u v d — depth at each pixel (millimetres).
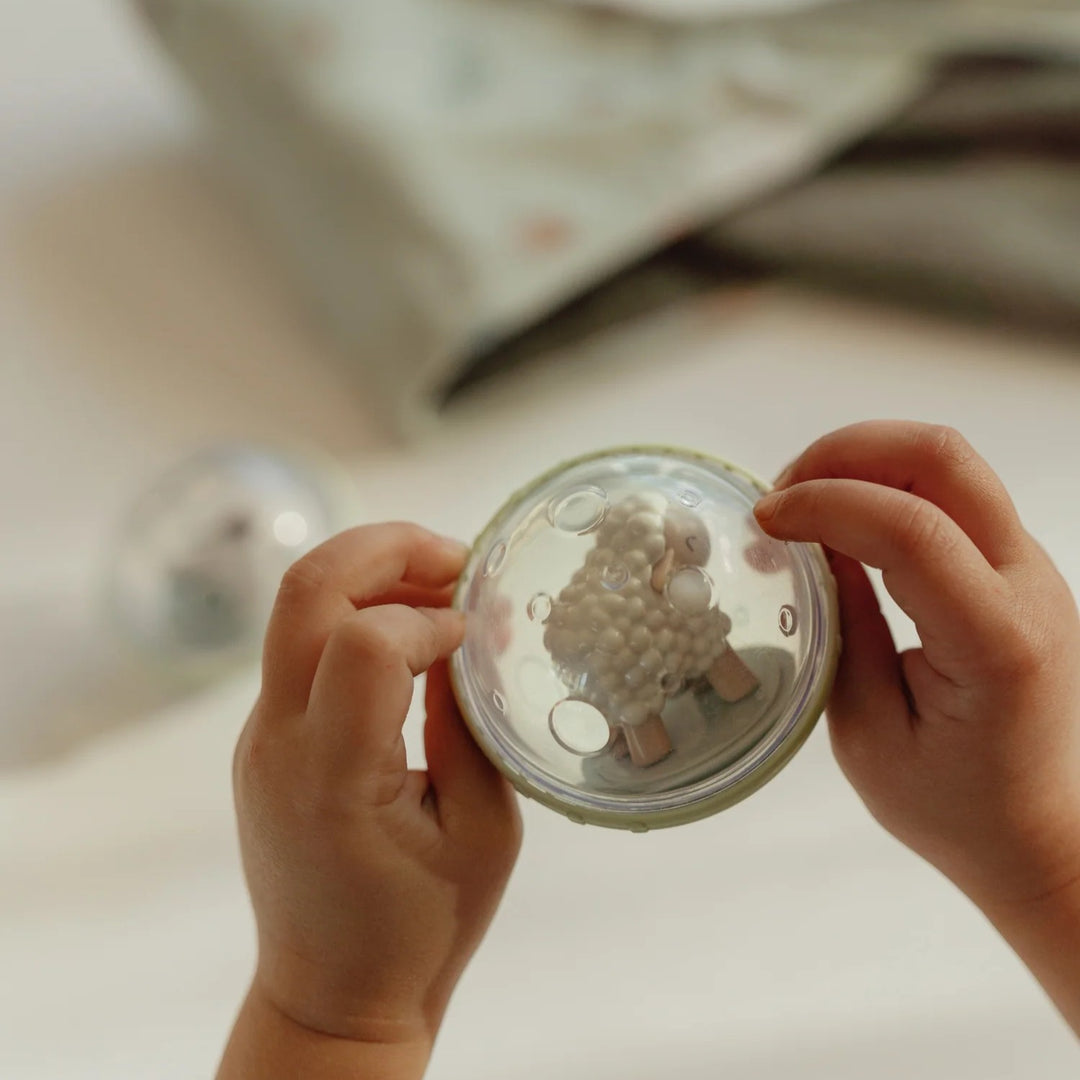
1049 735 361
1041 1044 450
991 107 551
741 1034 458
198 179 610
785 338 549
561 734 366
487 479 529
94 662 514
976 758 365
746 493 379
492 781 385
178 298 577
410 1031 379
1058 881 372
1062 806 369
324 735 355
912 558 344
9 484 538
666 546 365
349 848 363
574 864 479
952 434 368
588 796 366
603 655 360
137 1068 463
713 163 544
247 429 542
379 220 534
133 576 496
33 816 493
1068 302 525
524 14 586
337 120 543
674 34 579
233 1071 381
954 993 457
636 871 478
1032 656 353
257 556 491
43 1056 465
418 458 535
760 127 551
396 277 527
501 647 372
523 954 470
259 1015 381
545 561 371
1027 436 519
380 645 350
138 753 500
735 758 363
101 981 473
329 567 371
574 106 558
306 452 536
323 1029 375
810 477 378
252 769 367
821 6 576
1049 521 503
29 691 511
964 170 555
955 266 534
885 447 370
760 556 371
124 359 562
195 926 478
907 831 385
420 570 388
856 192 553
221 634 495
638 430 535
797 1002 460
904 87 559
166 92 633
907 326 545
